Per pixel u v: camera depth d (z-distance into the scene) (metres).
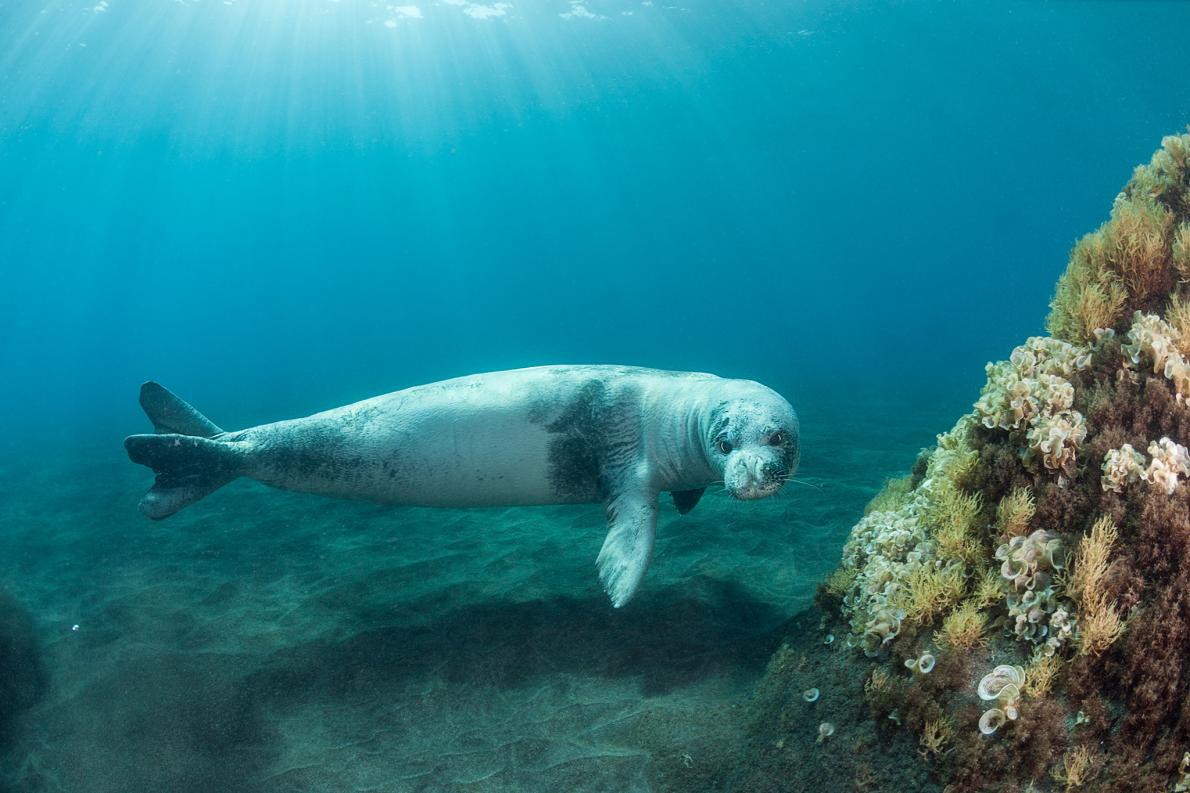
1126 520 1.45
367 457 2.59
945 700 1.52
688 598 2.68
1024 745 1.39
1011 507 1.57
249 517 4.15
